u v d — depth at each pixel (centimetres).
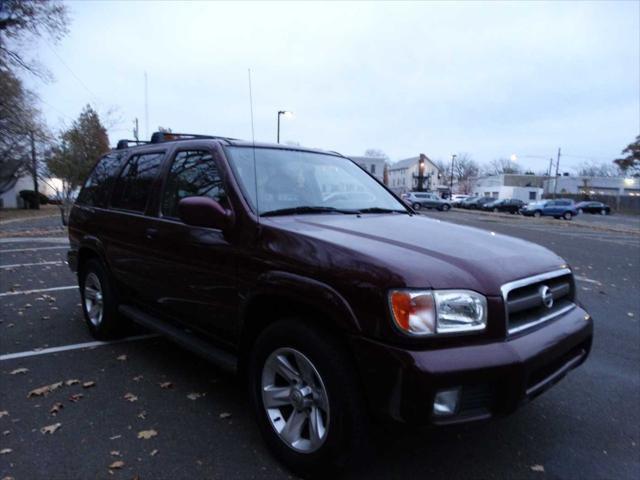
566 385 409
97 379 397
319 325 260
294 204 332
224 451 295
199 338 358
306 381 264
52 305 630
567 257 1254
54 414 338
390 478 271
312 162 390
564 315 291
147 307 420
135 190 424
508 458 294
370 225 307
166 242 361
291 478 268
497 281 244
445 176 11562
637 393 394
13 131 2639
